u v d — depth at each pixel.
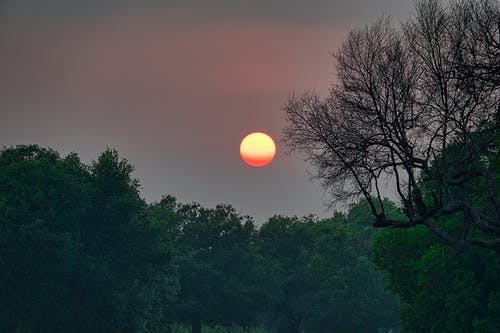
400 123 82.38
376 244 159.00
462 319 132.75
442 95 80.75
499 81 80.94
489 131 84.19
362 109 82.62
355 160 83.12
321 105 84.12
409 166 81.50
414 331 156.88
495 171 106.12
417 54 82.31
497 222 80.50
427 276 138.38
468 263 134.25
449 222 135.12
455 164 84.81
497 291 131.25
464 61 81.06
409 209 81.44
